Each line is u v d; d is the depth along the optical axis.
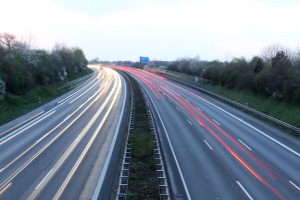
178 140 31.48
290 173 22.33
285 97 45.88
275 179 21.14
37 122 39.94
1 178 20.73
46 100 58.84
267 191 19.11
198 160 25.17
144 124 37.59
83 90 77.31
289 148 28.88
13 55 66.12
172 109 50.47
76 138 31.62
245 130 36.06
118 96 66.31
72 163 23.84
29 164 23.59
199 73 104.38
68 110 48.97
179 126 38.03
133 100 57.56
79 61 131.50
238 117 44.03
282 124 36.91
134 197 17.58
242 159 25.44
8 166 23.16
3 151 27.19
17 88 56.03
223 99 59.09
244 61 76.56
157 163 23.45
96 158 25.09
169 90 77.62
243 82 61.38
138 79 109.50
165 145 29.64
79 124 38.59
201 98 63.38
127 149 26.31
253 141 31.20
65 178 20.73
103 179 20.61
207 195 18.53
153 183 20.00
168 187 19.55
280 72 49.81
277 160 25.30
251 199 17.95
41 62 78.75
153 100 60.66
